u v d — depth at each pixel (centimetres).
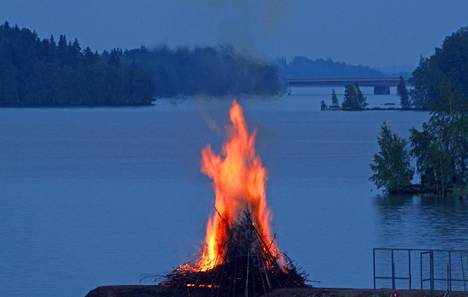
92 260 16388
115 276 15025
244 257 10244
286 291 10162
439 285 12794
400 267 14588
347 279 14262
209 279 10256
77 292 14038
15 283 14712
